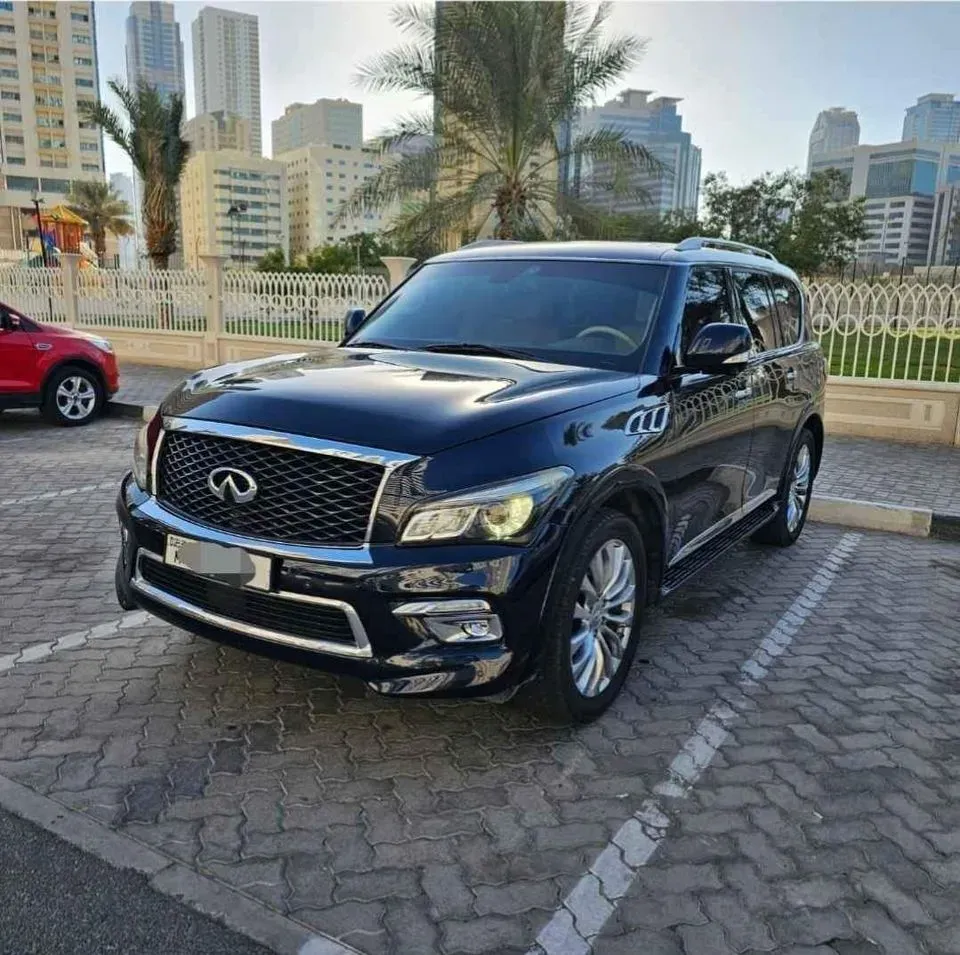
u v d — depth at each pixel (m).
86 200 72.88
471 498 2.93
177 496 3.34
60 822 2.86
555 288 4.41
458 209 18.22
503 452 3.04
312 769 3.23
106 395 10.97
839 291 10.36
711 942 2.43
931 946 2.44
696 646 4.46
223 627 3.20
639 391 3.72
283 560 3.01
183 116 26.33
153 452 3.48
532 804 3.05
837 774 3.29
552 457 3.13
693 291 4.39
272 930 2.42
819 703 3.86
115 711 3.61
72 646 4.23
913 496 7.56
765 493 5.43
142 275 16.72
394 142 18.16
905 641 4.60
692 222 46.09
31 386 10.21
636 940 2.43
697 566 4.38
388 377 3.53
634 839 2.88
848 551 6.25
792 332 5.84
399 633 2.93
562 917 2.52
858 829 2.96
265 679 3.92
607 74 17.41
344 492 2.98
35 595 4.93
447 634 2.97
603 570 3.48
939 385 9.95
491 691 3.03
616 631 3.63
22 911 2.47
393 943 2.40
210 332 15.86
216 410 3.29
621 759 3.35
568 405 3.36
